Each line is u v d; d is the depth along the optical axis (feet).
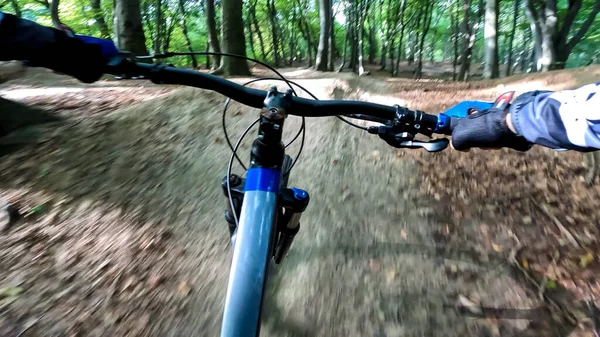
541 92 4.89
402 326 9.47
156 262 11.19
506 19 106.32
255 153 5.67
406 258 11.71
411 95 33.65
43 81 32.58
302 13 102.78
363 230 13.00
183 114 21.11
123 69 4.94
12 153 16.89
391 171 17.21
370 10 118.21
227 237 12.35
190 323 9.29
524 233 12.78
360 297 10.24
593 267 11.14
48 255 11.32
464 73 70.79
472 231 13.00
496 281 10.86
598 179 14.87
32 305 9.59
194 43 105.70
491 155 17.98
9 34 4.21
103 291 10.12
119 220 13.02
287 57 143.84
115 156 16.92
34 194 14.14
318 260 11.47
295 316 9.59
